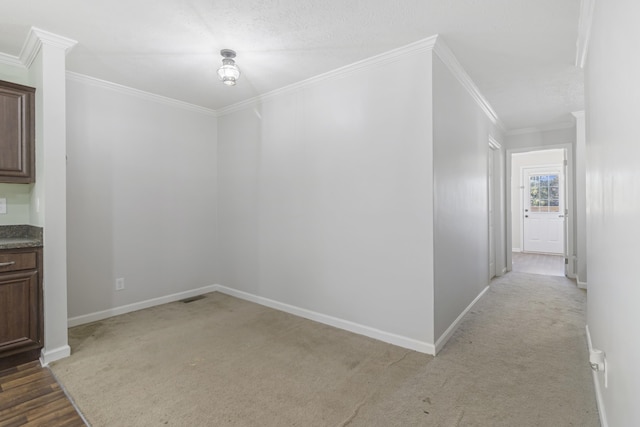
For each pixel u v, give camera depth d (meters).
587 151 2.40
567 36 2.31
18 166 2.32
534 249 7.57
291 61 2.70
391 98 2.56
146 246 3.46
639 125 0.90
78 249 2.99
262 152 3.56
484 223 3.95
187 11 2.02
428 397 1.87
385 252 2.61
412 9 2.00
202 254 3.98
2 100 2.26
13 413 1.73
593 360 1.55
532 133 5.06
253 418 1.70
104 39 2.35
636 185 0.94
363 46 2.46
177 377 2.09
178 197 3.74
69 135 2.93
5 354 2.12
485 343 2.58
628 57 1.01
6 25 2.15
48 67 2.26
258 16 2.07
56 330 2.31
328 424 1.65
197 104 3.82
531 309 3.40
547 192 7.40
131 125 3.34
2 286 2.11
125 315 3.23
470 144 3.30
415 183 2.44
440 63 2.50
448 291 2.68
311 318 3.12
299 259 3.22
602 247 1.64
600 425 1.62
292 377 2.09
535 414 1.72
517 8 1.98
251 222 3.69
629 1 0.98
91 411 1.75
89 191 3.05
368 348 2.50
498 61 2.72
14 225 2.58
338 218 2.90
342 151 2.86
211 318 3.15
